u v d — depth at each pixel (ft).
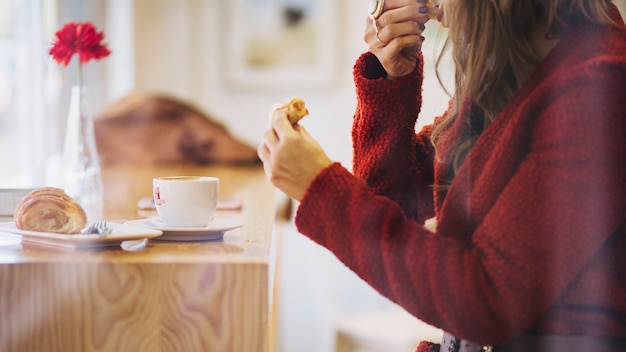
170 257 4.49
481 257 4.13
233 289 4.38
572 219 4.00
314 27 14.32
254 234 5.20
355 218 4.31
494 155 4.22
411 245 4.22
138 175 9.61
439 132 4.82
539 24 4.31
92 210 6.38
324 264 11.85
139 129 11.14
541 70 4.23
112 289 4.38
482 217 4.23
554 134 4.04
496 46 4.36
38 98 10.78
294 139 4.44
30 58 10.64
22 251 4.61
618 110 4.01
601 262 4.09
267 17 14.40
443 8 4.80
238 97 14.60
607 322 4.11
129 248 4.71
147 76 14.32
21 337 4.39
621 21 4.27
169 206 4.96
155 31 14.29
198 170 10.57
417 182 5.25
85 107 7.05
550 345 4.14
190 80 14.49
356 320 9.98
